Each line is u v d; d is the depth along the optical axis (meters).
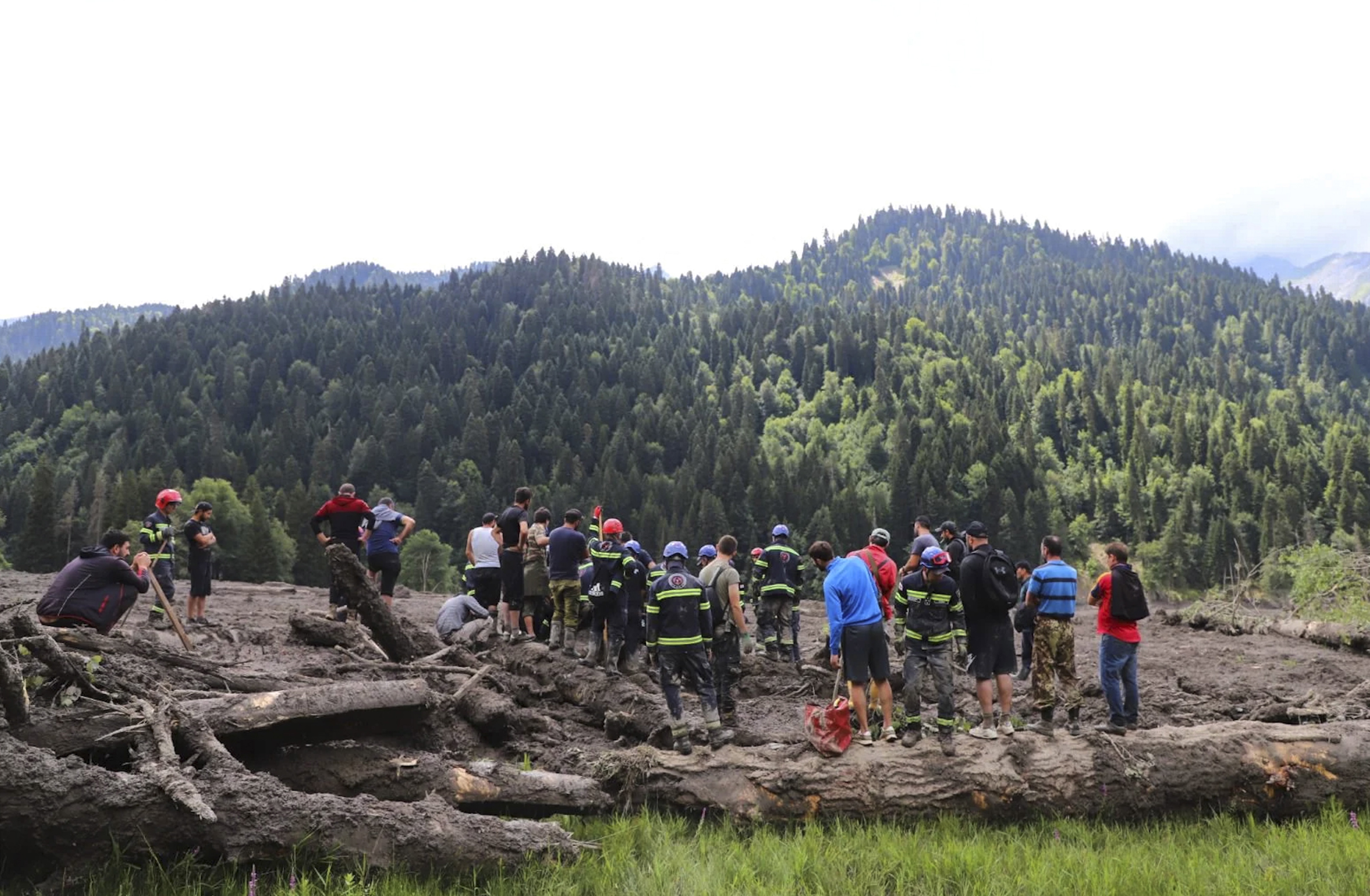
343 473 155.12
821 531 129.50
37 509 88.69
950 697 8.21
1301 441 187.62
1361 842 7.18
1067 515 164.62
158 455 145.62
